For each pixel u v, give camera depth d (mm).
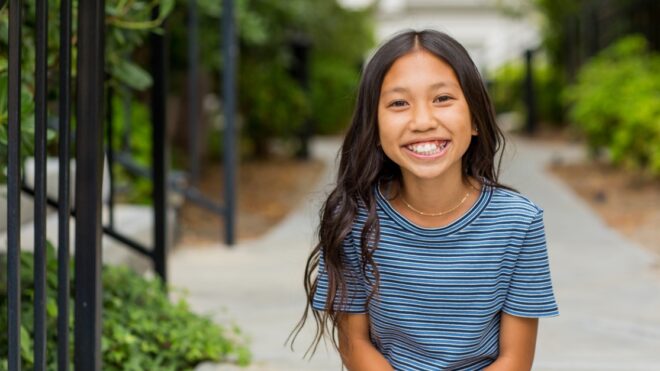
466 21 26719
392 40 1724
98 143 2096
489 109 1732
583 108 9680
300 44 11562
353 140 1772
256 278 4773
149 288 3262
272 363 3070
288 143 11984
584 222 6613
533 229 1713
